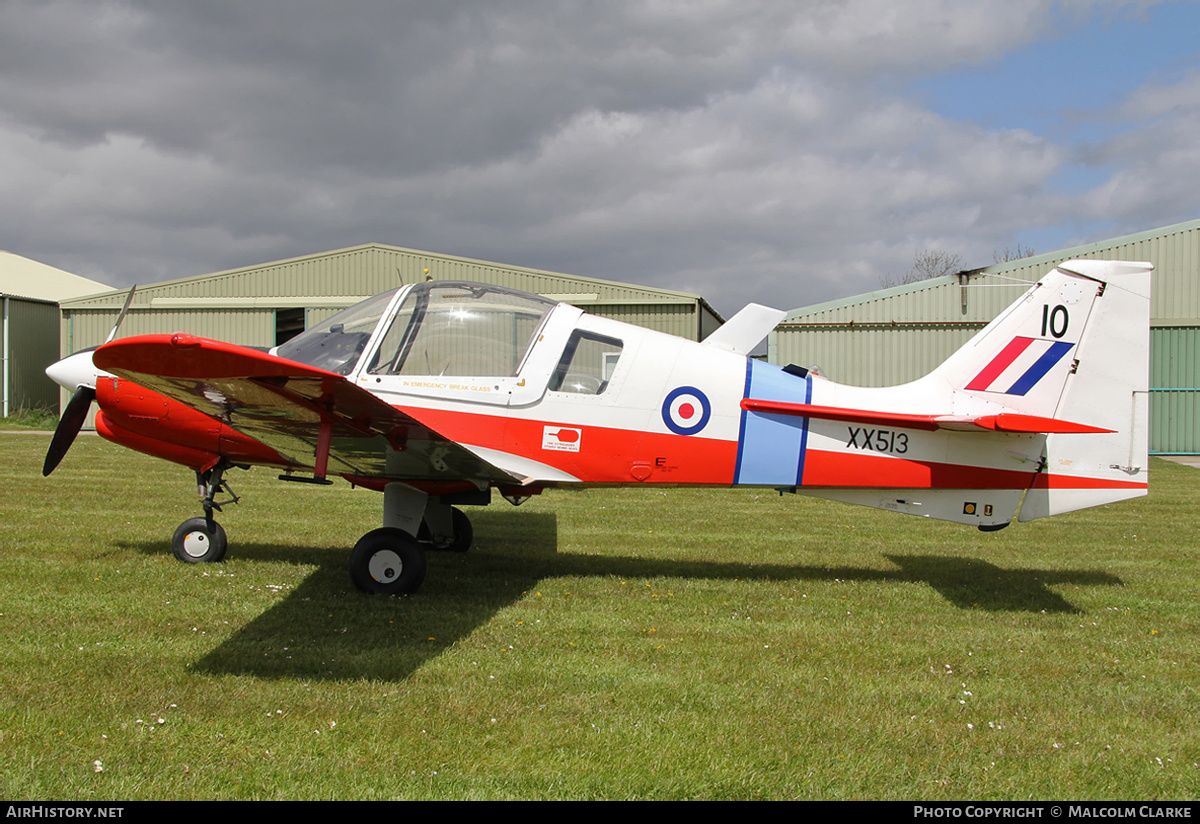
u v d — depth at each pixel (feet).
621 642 14.65
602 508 33.68
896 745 10.63
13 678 11.66
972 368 20.15
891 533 28.60
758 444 19.71
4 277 130.21
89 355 20.97
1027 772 10.05
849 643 15.06
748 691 12.37
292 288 80.94
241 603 16.20
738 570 21.76
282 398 14.25
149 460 45.75
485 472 18.29
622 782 9.38
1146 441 19.76
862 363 70.44
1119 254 68.08
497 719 10.96
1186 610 18.19
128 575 18.12
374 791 8.96
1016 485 19.80
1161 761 10.44
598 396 19.53
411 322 19.71
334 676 12.32
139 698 11.12
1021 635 15.90
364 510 29.37
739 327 22.12
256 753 9.72
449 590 18.28
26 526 23.89
